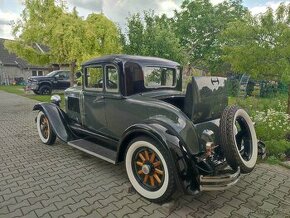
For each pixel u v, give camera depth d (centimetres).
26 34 1131
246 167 301
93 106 436
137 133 326
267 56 656
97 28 1130
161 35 1230
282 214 299
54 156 491
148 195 323
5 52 3291
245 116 340
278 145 474
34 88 1669
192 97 310
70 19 1092
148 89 405
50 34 1099
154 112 339
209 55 2444
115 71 381
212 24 2406
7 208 309
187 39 2500
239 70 718
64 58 1168
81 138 493
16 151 522
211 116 342
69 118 523
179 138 297
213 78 338
